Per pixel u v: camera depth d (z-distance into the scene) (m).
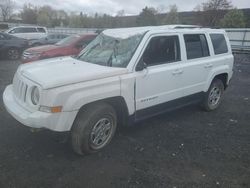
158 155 4.09
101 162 3.82
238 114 6.22
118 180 3.42
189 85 5.31
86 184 3.30
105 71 3.93
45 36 19.45
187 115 5.96
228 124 5.54
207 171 3.73
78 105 3.59
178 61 5.01
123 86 4.07
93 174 3.52
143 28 4.94
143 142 4.50
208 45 5.76
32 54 10.07
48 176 3.42
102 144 4.09
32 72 3.94
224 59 6.14
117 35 4.89
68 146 4.19
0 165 3.58
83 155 3.96
